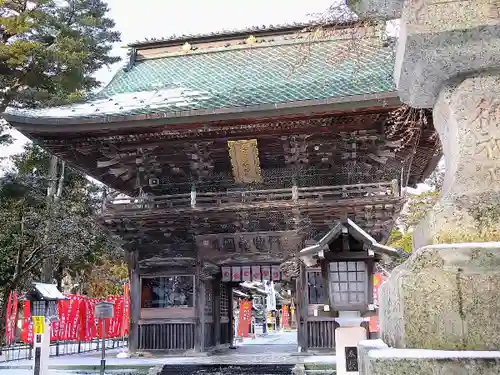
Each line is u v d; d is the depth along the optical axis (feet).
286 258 53.26
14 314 60.90
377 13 10.51
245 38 69.87
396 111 44.42
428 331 6.05
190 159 56.29
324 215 52.42
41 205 73.46
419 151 58.03
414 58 7.52
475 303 5.95
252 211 52.08
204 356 51.34
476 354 5.49
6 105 77.41
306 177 56.54
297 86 55.01
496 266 6.06
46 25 81.20
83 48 83.66
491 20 6.93
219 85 60.29
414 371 5.56
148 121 51.39
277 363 43.11
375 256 27.50
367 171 54.70
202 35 70.79
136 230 54.90
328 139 53.83
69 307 60.54
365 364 6.73
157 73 67.77
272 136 53.26
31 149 84.07
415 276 6.26
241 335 96.68
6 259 72.02
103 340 42.83
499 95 7.36
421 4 7.28
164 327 53.42
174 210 52.60
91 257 96.27
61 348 71.05
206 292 57.31
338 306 26.94
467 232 6.66
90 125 51.96
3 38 78.28
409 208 63.52
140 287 54.70
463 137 7.38
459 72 7.56
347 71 55.31
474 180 7.04
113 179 64.13
